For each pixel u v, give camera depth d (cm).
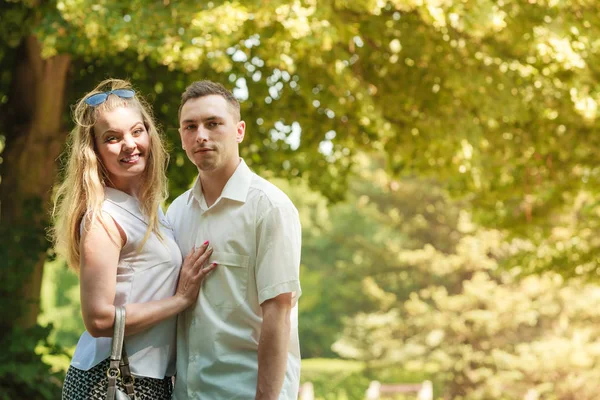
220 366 382
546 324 2502
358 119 1066
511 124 1122
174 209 414
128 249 382
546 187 1226
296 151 1170
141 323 371
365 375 3045
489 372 2384
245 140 1119
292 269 379
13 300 991
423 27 1010
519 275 1315
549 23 934
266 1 802
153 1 816
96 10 794
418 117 1073
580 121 1094
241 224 384
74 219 381
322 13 829
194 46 788
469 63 1010
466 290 2455
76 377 382
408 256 2620
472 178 1118
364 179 2670
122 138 382
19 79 1052
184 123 385
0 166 1071
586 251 1271
